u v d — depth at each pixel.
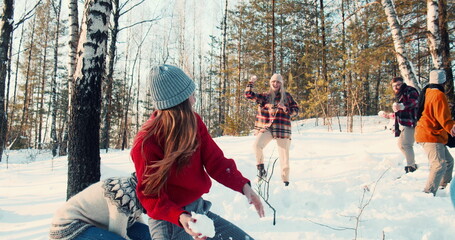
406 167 5.27
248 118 15.14
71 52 9.14
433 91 4.11
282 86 5.11
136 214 2.19
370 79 28.23
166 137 1.78
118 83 27.38
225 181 2.02
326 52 18.41
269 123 5.04
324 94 14.88
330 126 15.79
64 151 12.18
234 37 26.62
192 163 1.87
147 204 1.76
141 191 1.78
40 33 27.33
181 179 1.86
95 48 4.23
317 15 21.16
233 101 17.38
